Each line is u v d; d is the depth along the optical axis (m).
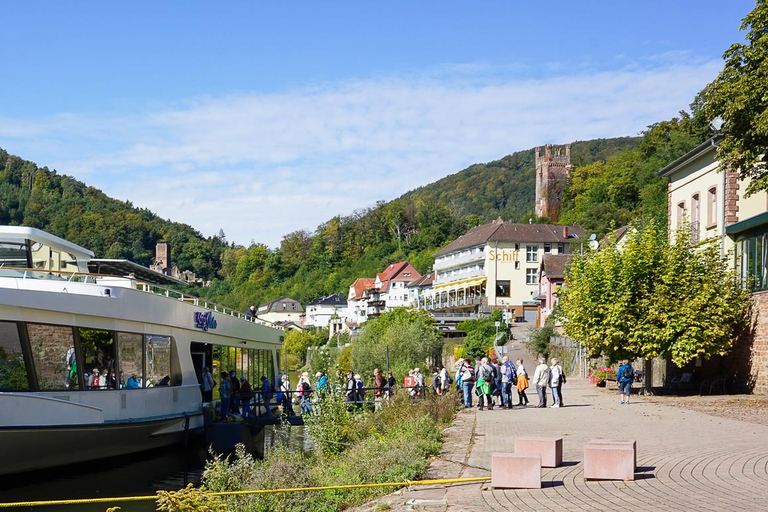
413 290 135.12
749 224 30.34
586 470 11.37
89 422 18.59
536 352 65.31
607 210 97.06
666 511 9.09
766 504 9.34
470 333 75.81
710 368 33.12
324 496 11.89
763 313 28.88
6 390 16.58
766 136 23.25
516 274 103.56
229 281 199.38
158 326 22.67
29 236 21.86
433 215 170.62
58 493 17.00
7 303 16.61
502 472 10.99
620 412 23.39
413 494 10.93
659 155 94.75
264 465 13.95
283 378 33.88
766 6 23.05
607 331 30.97
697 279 30.42
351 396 29.75
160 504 9.27
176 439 23.48
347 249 182.88
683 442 15.55
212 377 28.06
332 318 147.62
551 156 180.50
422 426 17.78
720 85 24.11
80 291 18.92
